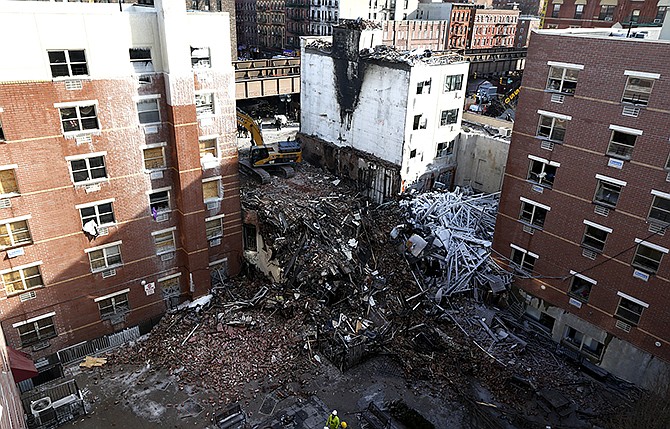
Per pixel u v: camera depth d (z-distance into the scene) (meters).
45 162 24.17
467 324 31.41
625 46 23.62
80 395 24.95
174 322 30.73
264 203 37.16
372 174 44.53
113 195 26.98
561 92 26.88
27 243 25.08
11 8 21.16
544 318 31.55
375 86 42.09
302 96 51.47
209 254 32.78
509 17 120.00
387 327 30.38
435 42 107.50
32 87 22.67
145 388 26.38
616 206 26.06
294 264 32.78
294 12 106.62
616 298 27.25
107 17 23.67
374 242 36.12
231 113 29.98
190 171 28.72
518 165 30.17
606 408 25.91
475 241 35.66
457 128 46.34
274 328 30.36
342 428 22.84
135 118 26.31
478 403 25.69
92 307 28.44
